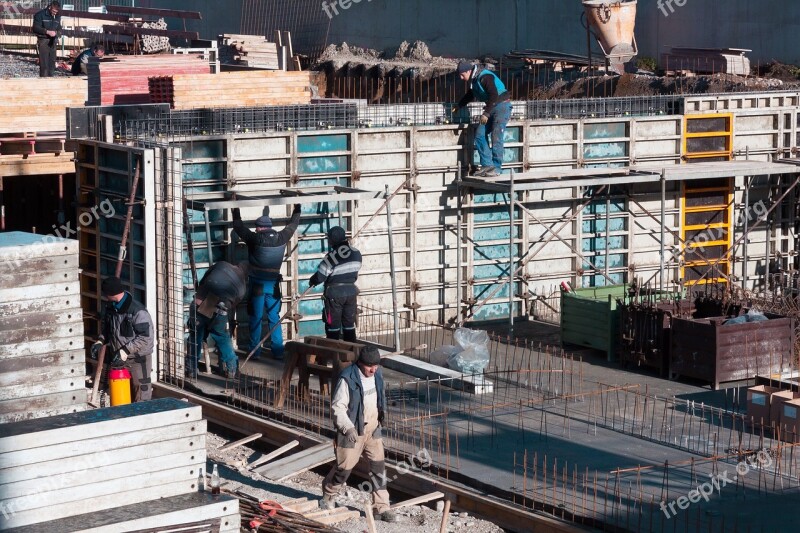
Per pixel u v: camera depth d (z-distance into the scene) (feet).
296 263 68.18
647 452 48.88
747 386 58.75
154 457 33.76
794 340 60.90
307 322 68.90
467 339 61.21
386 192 65.26
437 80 144.87
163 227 60.29
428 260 72.33
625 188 76.23
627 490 44.29
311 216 68.49
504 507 43.24
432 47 157.38
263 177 67.21
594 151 75.72
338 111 70.38
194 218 65.41
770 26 120.26
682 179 72.13
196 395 58.29
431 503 46.50
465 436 50.90
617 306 63.77
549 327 72.90
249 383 59.67
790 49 118.73
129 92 85.10
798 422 49.62
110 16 136.98
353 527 42.60
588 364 63.77
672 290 71.67
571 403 56.03
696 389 58.70
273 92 79.87
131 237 61.41
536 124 73.41
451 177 72.13
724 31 125.08
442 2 155.12
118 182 62.34
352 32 168.25
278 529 38.78
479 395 57.36
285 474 48.60
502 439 50.52
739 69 115.44
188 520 32.91
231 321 64.23
